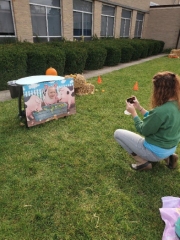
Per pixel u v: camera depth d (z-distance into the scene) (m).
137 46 11.74
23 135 3.02
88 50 8.04
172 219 1.70
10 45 6.21
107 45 9.42
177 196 2.04
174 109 1.77
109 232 1.66
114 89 5.50
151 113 1.85
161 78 1.78
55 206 1.87
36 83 3.08
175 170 2.39
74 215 1.79
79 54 7.05
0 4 6.81
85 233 1.64
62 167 2.38
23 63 5.49
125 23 14.68
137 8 15.09
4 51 5.16
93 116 3.74
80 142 2.89
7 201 1.89
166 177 2.27
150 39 16.70
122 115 3.82
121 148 2.79
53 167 2.38
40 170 2.32
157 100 1.83
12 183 2.11
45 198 1.94
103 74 7.51
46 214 1.78
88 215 1.80
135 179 2.23
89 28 11.35
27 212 1.80
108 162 2.49
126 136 2.21
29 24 7.84
